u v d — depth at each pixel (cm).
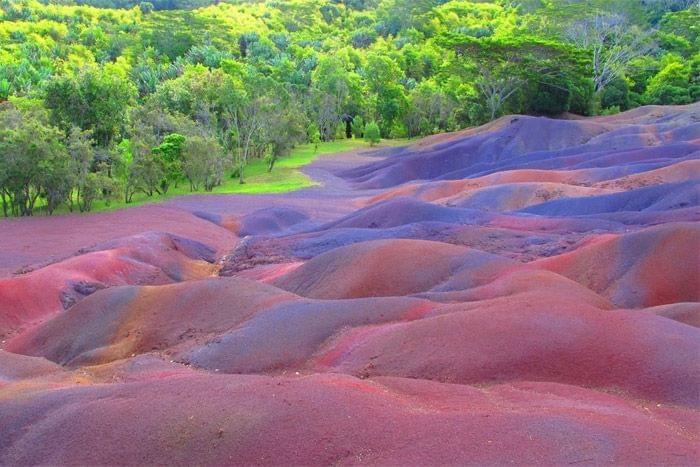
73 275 3133
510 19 12838
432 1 16125
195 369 1998
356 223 4253
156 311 2433
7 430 1463
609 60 9200
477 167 6231
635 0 10125
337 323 2097
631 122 7150
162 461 1290
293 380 1523
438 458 1162
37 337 2502
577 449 1158
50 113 5847
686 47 10738
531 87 8156
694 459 1136
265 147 7606
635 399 1509
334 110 9500
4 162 4759
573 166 5425
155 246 3719
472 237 3428
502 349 1708
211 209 5209
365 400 1381
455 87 9344
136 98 8181
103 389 1572
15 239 4219
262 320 2167
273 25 15288
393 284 2650
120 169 5659
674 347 1619
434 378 1678
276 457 1245
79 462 1323
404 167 6756
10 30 11369
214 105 7075
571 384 1590
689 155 4812
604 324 1750
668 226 2600
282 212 4872
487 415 1290
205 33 12338
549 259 2834
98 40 11481
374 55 10112
